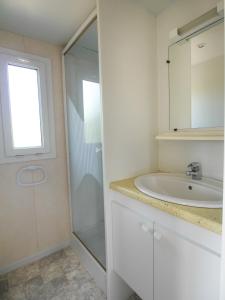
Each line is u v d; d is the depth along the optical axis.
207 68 1.10
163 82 1.37
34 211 1.69
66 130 1.82
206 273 0.67
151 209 0.90
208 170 1.14
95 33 1.25
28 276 1.50
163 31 1.33
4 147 1.50
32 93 1.64
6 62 1.47
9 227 1.56
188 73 1.20
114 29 1.16
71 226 1.90
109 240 1.24
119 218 1.14
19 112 1.58
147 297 0.97
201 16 1.06
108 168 1.20
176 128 1.30
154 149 1.43
